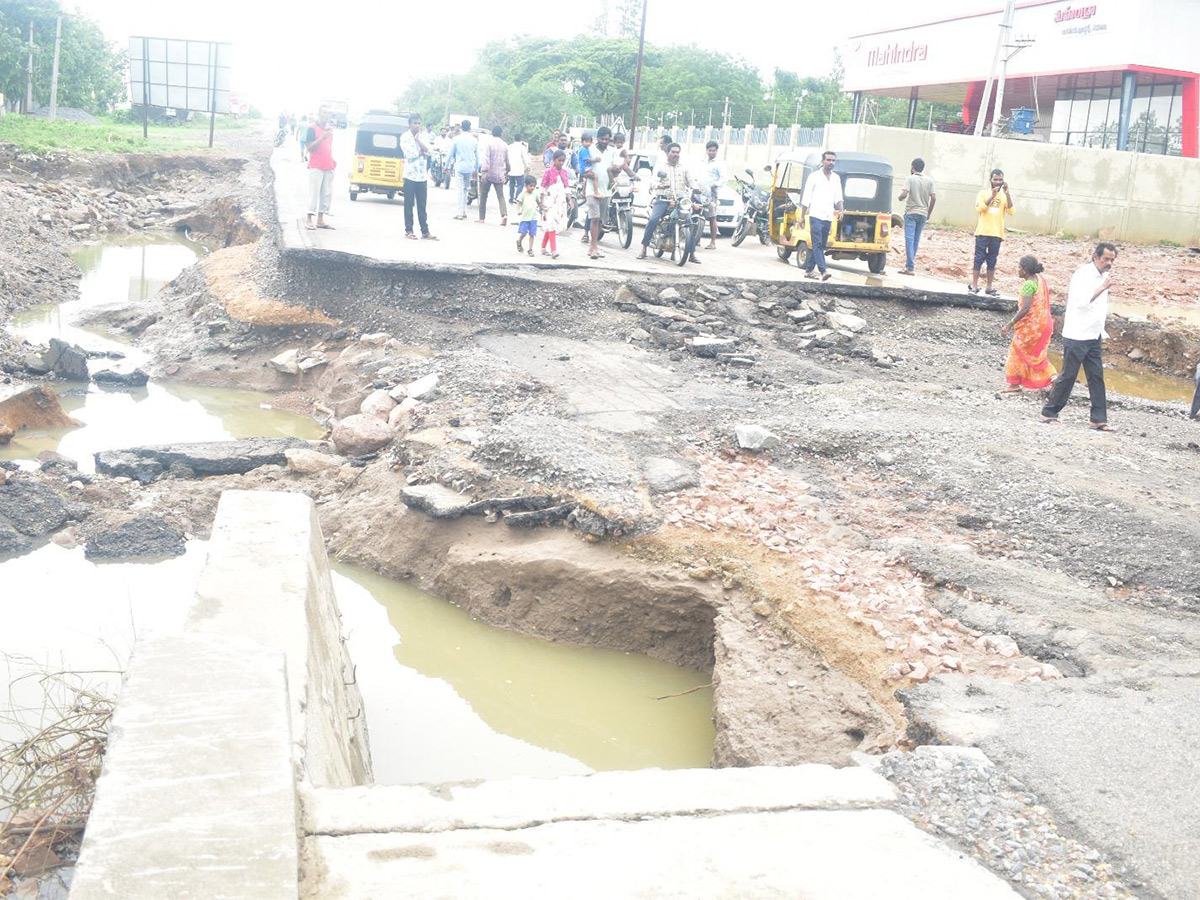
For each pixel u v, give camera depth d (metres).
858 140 29.44
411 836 3.83
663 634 7.52
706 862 3.79
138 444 11.49
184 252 26.38
